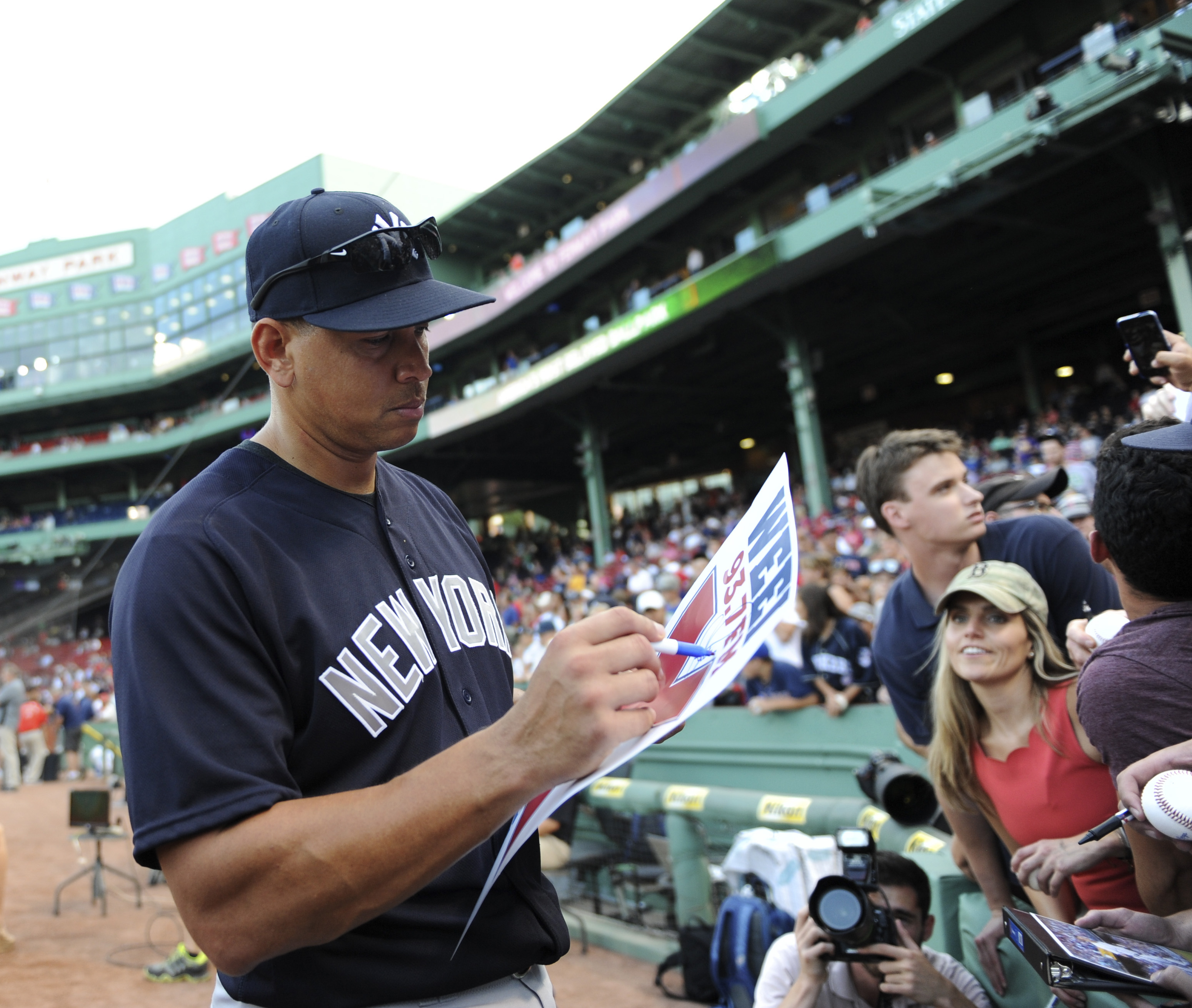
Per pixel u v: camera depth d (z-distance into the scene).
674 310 16.69
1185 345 1.96
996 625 1.78
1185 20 9.77
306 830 0.82
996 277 17.67
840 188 16.98
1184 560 1.30
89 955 4.67
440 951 1.02
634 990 3.68
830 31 17.84
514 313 22.36
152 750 0.87
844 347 20.86
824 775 4.24
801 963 1.96
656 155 22.14
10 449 35.69
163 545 0.97
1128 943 1.28
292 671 1.00
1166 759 1.20
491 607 1.33
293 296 1.06
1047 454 5.53
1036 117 10.96
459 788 0.82
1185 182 12.73
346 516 1.14
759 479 27.30
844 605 5.07
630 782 4.30
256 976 0.99
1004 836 1.90
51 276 35.44
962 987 2.04
